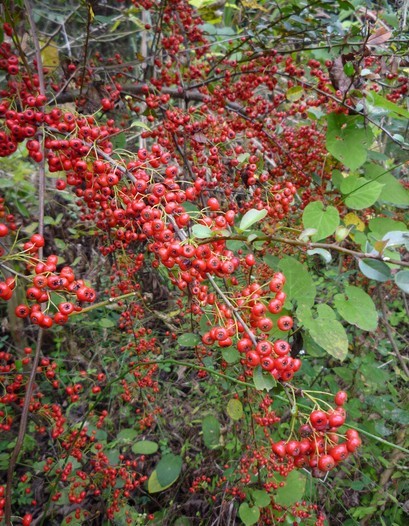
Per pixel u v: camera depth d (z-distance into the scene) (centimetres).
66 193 57
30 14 33
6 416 36
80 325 56
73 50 65
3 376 34
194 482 45
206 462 48
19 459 48
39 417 41
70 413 53
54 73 41
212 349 41
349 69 34
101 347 56
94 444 43
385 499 43
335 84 35
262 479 40
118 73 44
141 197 25
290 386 20
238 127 44
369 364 43
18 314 22
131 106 44
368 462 45
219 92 44
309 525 40
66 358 56
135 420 53
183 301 43
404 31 41
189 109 39
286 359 20
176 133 39
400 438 44
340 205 39
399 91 40
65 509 46
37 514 46
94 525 46
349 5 38
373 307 27
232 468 43
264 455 36
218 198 43
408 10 45
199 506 46
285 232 38
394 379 52
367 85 37
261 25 44
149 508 48
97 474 41
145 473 50
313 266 53
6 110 28
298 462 20
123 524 41
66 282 22
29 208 61
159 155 29
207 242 22
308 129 42
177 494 49
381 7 49
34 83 33
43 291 22
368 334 50
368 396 43
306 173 43
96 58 45
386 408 43
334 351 26
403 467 43
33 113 27
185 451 49
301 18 41
